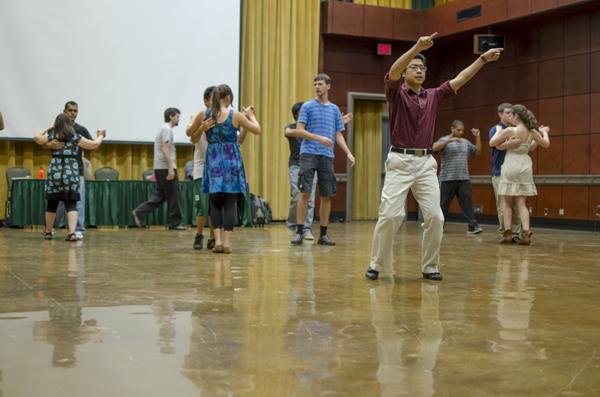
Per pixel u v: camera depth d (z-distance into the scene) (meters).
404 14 12.56
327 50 12.50
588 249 6.81
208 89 5.86
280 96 11.88
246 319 2.94
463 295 3.71
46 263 4.92
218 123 5.61
